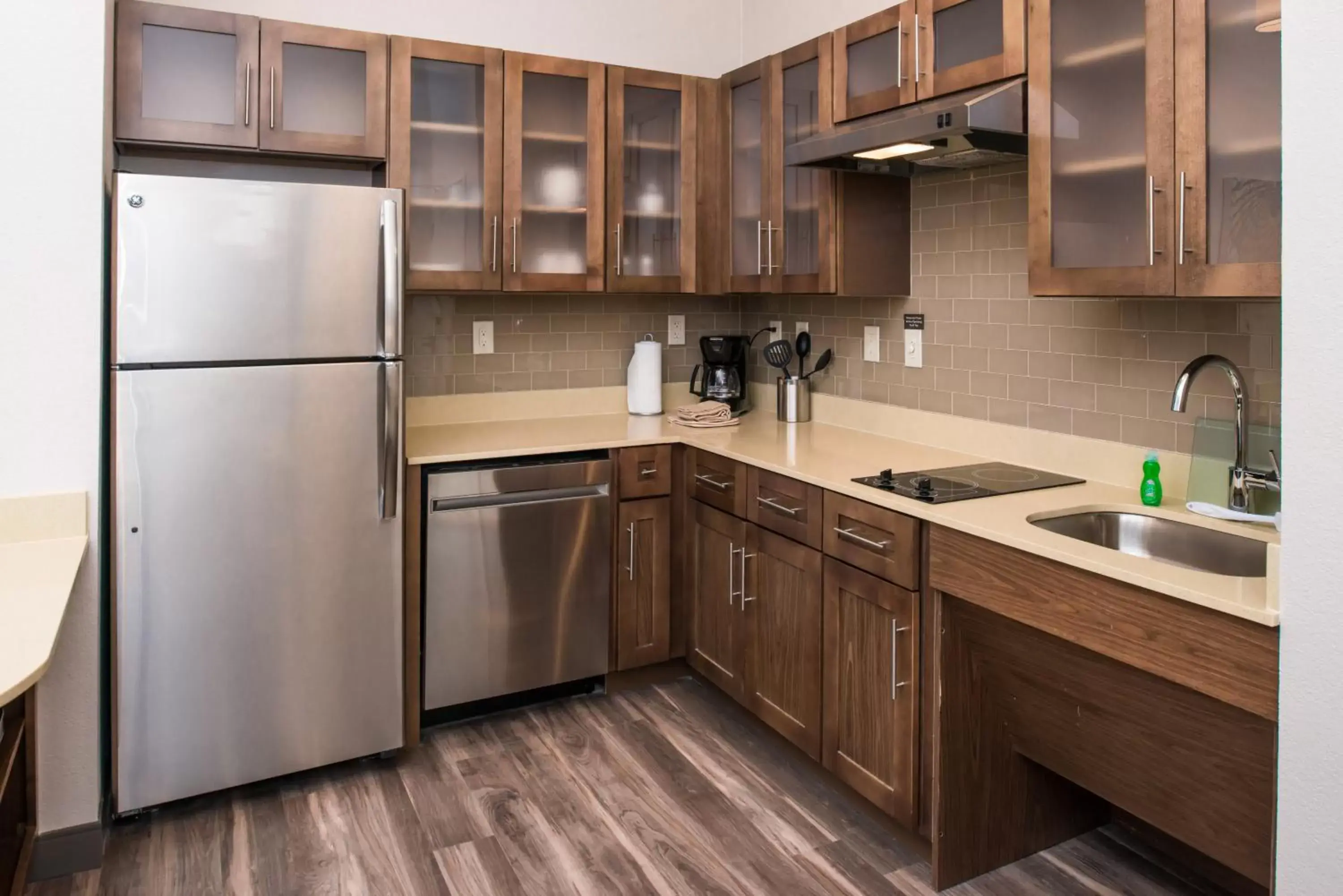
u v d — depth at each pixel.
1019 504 2.08
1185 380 1.90
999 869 2.13
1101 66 1.89
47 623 1.55
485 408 3.37
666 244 3.29
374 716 2.58
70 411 2.10
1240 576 1.87
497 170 2.97
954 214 2.76
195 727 2.34
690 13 3.59
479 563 2.79
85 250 2.08
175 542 2.28
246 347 2.32
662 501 3.08
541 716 2.94
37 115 2.03
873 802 2.24
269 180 2.93
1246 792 1.55
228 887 2.05
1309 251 1.25
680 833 2.27
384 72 2.78
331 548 2.48
